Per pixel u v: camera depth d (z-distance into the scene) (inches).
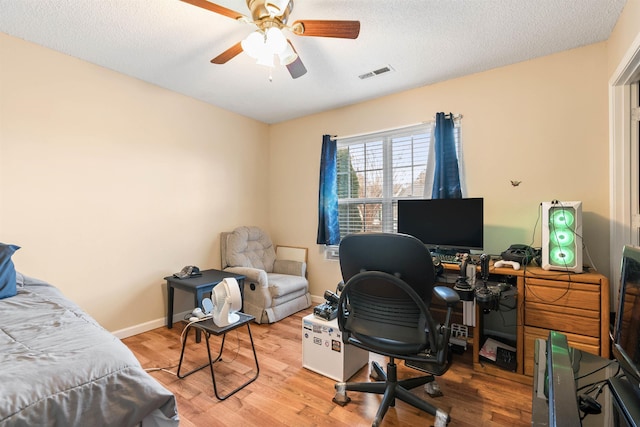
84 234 96.7
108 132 102.3
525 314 79.5
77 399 35.6
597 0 69.1
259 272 119.6
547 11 73.2
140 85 110.7
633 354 38.4
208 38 84.7
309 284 151.4
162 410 40.7
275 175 165.3
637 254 38.7
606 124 87.0
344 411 66.2
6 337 46.2
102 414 36.6
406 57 95.0
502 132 102.0
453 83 110.8
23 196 84.9
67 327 51.1
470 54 93.6
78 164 95.3
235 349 96.7
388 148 128.5
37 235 87.4
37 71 87.2
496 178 103.1
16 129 83.7
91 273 98.0
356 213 138.3
